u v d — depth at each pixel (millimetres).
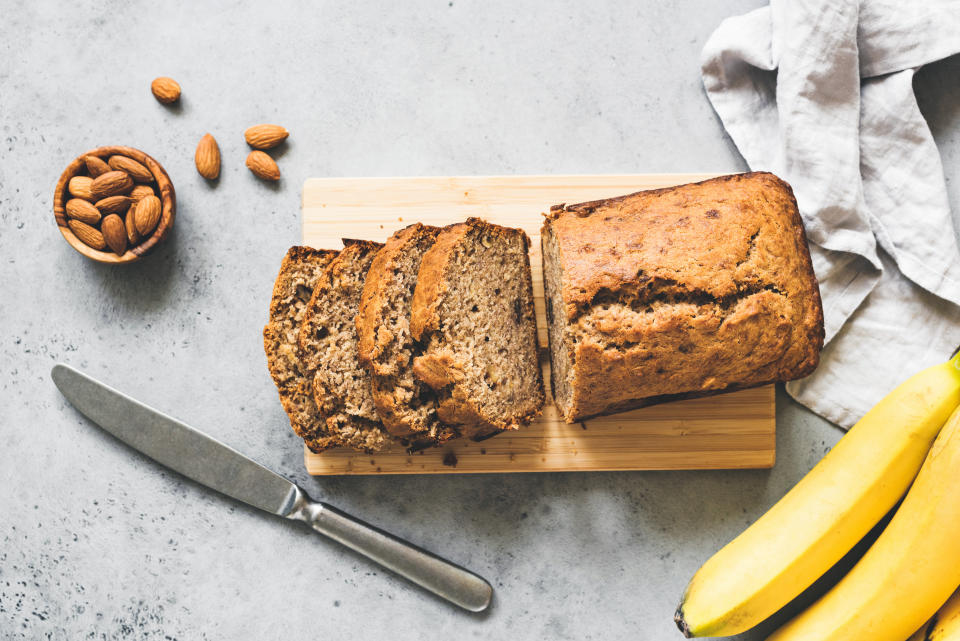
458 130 646
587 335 565
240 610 640
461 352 584
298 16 647
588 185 629
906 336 627
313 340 602
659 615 633
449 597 627
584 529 637
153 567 642
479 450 627
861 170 627
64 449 644
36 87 648
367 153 646
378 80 647
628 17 644
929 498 566
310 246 630
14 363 644
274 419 642
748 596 580
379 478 640
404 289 594
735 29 630
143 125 646
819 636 584
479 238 598
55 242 646
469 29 646
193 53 647
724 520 634
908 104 617
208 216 645
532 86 646
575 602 635
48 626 641
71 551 643
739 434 625
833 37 609
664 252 565
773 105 636
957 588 586
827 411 630
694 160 644
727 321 563
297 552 641
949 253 618
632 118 644
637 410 626
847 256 626
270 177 642
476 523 637
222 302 643
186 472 633
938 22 614
